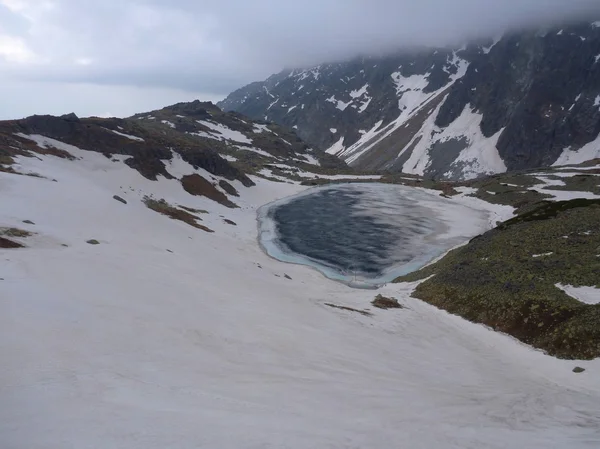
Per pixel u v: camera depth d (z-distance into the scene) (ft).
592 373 79.71
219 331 77.30
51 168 234.17
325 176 565.94
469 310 123.03
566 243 146.10
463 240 249.96
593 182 333.83
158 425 38.68
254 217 317.01
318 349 78.74
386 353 86.07
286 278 169.99
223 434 38.52
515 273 131.44
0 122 274.98
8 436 34.09
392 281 182.91
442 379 74.49
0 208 133.08
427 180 531.50
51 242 115.03
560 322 99.14
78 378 47.67
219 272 132.98
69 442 33.94
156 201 262.06
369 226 293.02
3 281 76.38
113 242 133.90
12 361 48.98
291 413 47.26
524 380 79.56
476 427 49.62
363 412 51.01
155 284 97.35
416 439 43.47
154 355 60.49
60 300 72.79
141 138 357.82
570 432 49.52
